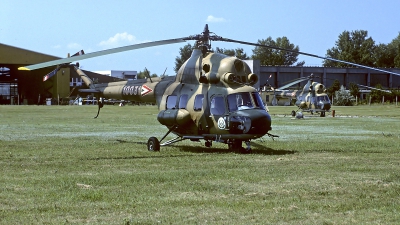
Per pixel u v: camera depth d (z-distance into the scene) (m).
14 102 96.19
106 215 7.77
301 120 39.56
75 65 22.70
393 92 92.94
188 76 16.77
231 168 12.50
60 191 9.48
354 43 146.38
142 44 14.73
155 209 8.12
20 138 21.44
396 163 13.49
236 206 8.30
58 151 16.48
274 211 8.01
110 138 21.77
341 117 45.59
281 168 12.40
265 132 15.12
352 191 9.51
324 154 15.61
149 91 18.47
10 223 7.29
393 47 143.50
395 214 7.83
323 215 7.79
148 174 11.37
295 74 103.94
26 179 10.77
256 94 15.51
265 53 152.12
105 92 21.00
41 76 89.75
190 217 7.64
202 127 15.94
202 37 16.16
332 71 105.88
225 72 15.61
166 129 28.06
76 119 38.88
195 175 11.27
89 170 12.23
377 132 26.08
